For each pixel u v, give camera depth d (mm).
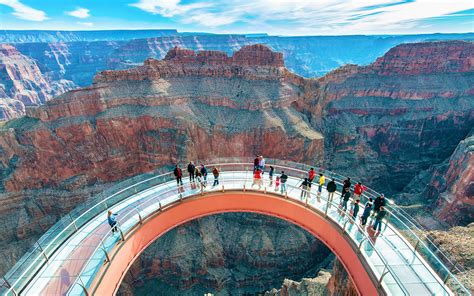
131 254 22000
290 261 67500
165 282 64500
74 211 23047
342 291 36375
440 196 67312
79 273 17609
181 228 68438
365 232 20891
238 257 68938
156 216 24797
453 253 33938
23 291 17219
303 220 26312
